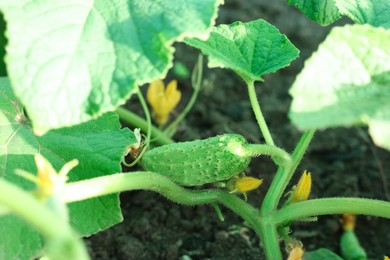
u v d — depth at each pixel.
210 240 0.69
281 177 0.56
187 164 0.55
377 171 0.78
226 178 0.56
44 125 0.47
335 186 0.76
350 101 0.45
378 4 0.60
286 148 0.80
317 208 0.56
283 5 0.99
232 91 0.87
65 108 0.48
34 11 0.49
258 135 0.81
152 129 0.72
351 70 0.48
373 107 0.44
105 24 0.50
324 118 0.43
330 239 0.71
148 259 0.66
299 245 0.57
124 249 0.66
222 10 0.98
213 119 0.82
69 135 0.57
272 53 0.58
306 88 0.46
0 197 0.40
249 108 0.85
